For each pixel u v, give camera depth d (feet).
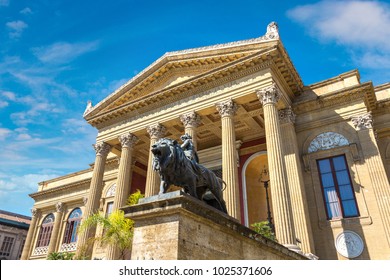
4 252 164.96
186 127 75.61
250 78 70.74
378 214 62.13
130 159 86.02
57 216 130.52
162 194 21.09
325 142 73.05
